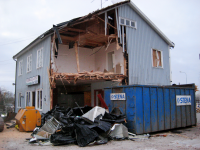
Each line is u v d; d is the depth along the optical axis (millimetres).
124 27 15281
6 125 14281
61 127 8617
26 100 18453
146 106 9812
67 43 17422
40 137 8602
